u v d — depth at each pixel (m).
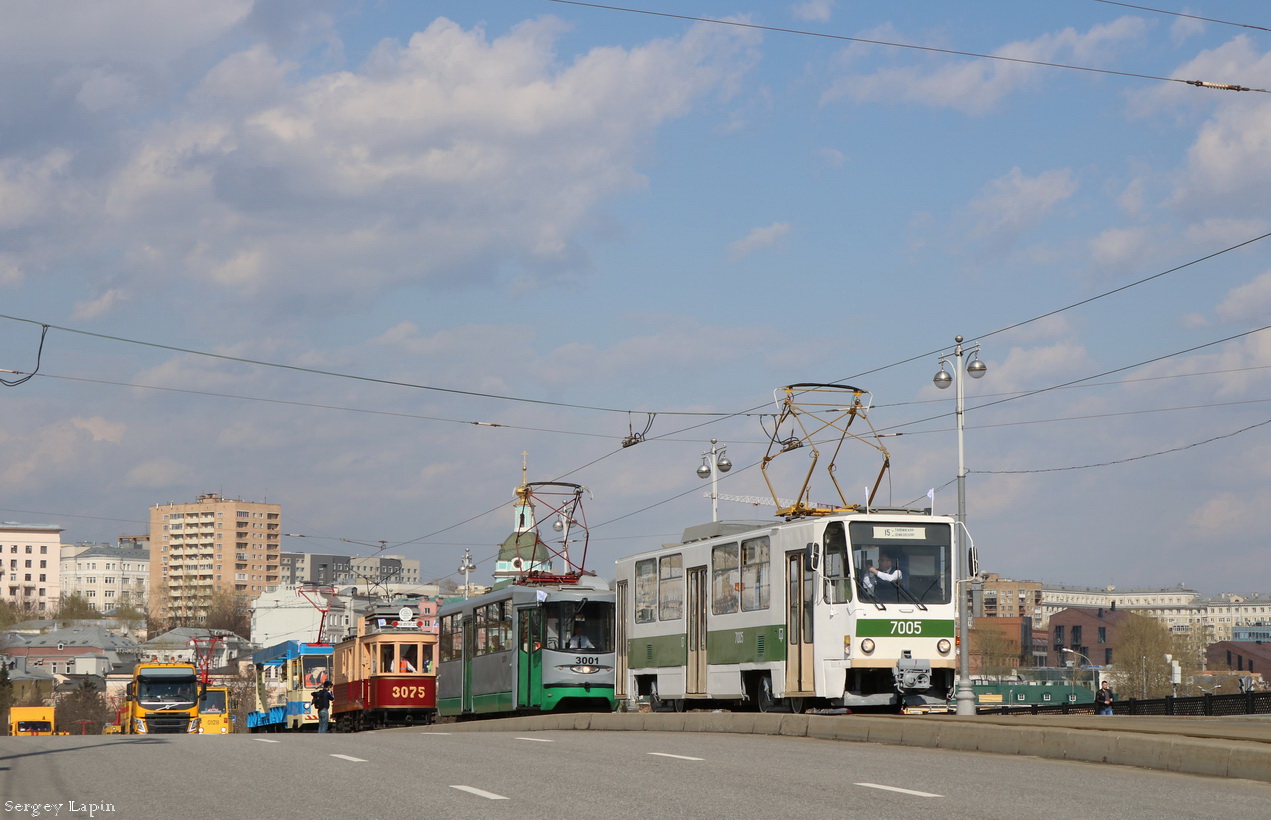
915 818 11.77
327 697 43.47
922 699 26.27
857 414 30.12
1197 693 126.75
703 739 22.81
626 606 34.44
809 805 12.71
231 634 159.75
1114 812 12.09
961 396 35.66
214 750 21.39
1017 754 18.41
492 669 38.78
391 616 48.84
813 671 26.53
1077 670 131.12
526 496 42.88
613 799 13.36
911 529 26.80
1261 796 13.30
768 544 28.36
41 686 141.12
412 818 12.23
